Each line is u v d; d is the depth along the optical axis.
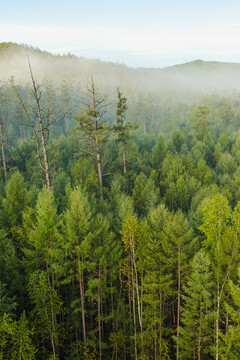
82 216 19.78
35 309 17.45
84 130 37.09
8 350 15.22
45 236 20.00
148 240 20.69
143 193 37.03
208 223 19.89
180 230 21.06
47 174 25.08
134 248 20.73
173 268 21.64
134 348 22.64
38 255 20.56
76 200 20.09
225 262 19.12
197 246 22.27
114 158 60.09
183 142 76.19
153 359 22.64
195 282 17.53
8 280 21.73
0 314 17.00
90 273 23.52
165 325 24.92
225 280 18.78
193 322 17.66
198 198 36.91
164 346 20.88
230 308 17.12
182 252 20.39
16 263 21.95
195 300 17.69
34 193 33.22
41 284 17.34
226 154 57.88
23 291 21.64
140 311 21.72
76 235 19.86
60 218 23.27
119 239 24.22
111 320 25.83
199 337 17.80
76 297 23.98
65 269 20.03
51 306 17.52
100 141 36.50
